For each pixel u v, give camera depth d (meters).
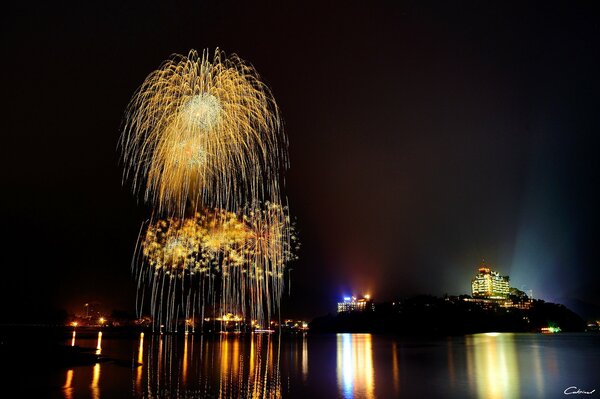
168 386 43.06
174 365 63.56
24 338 76.69
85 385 41.94
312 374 55.34
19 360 56.19
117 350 91.44
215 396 38.84
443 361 75.56
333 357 83.69
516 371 60.31
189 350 99.31
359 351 103.75
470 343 150.25
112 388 40.59
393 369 62.16
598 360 77.62
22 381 43.66
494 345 135.88
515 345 136.12
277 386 45.09
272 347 118.12
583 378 52.47
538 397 40.19
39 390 39.06
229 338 184.50
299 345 131.62
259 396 39.44
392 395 40.59
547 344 141.50
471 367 65.38
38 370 51.59
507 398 39.53
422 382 48.75
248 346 121.25
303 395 40.19
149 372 53.66
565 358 82.06
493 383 48.41
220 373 54.78
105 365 59.06
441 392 42.31
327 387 44.72
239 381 47.91
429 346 129.12
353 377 52.75
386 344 143.38
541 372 58.81
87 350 76.06
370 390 43.09
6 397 35.94
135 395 37.69
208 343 135.00
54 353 61.94
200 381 47.16
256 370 59.03
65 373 49.88
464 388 44.69
